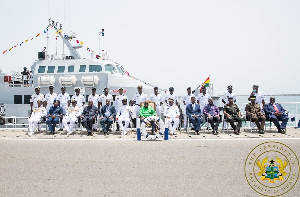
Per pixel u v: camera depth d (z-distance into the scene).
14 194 4.55
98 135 11.60
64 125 11.93
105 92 12.97
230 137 10.64
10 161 6.75
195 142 9.47
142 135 11.25
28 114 15.45
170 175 5.54
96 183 5.09
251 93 13.15
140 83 16.03
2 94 15.97
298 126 13.59
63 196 4.47
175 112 11.75
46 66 15.88
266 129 13.07
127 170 5.91
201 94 13.39
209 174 5.59
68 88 15.36
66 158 7.05
